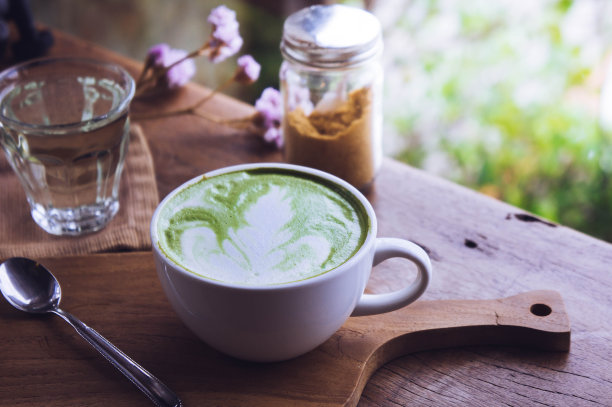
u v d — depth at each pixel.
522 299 0.62
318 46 0.68
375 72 0.72
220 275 0.54
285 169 0.62
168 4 1.69
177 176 0.75
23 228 0.70
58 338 0.60
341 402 0.56
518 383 0.58
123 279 0.64
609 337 0.60
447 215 0.70
